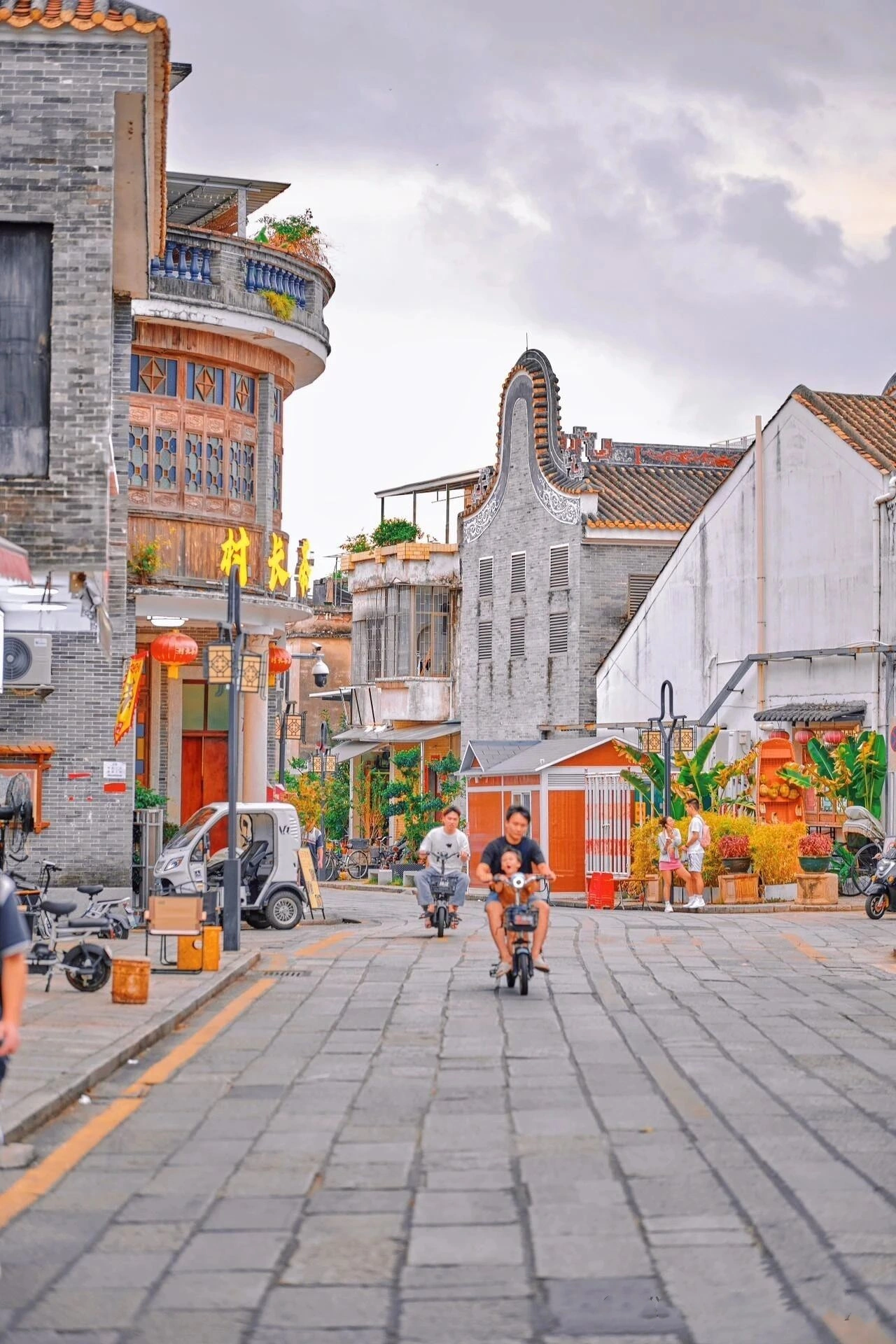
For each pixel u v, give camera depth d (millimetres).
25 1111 9539
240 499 29109
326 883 49531
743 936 23688
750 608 38219
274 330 28469
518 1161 8648
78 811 24203
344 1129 9578
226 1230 7340
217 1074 11609
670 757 32156
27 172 16594
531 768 37562
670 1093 10578
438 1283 6477
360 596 57281
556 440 48031
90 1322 6086
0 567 12430
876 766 32656
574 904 34219
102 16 16625
